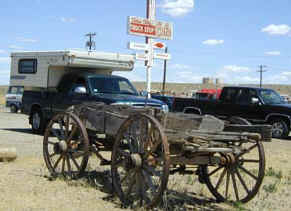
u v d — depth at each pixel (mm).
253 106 17969
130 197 6551
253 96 18094
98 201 6578
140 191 6230
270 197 7543
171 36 17438
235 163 6691
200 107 19266
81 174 7703
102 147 7977
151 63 16812
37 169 8820
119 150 6551
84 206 6301
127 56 15164
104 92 13578
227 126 6914
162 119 6258
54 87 14953
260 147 6375
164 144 5680
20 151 11172
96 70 15625
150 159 6016
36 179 7914
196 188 7812
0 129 17141
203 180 7176
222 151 6066
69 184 7516
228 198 7043
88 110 7781
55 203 6406
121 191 6480
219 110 18766
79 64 14234
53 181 7777
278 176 9195
